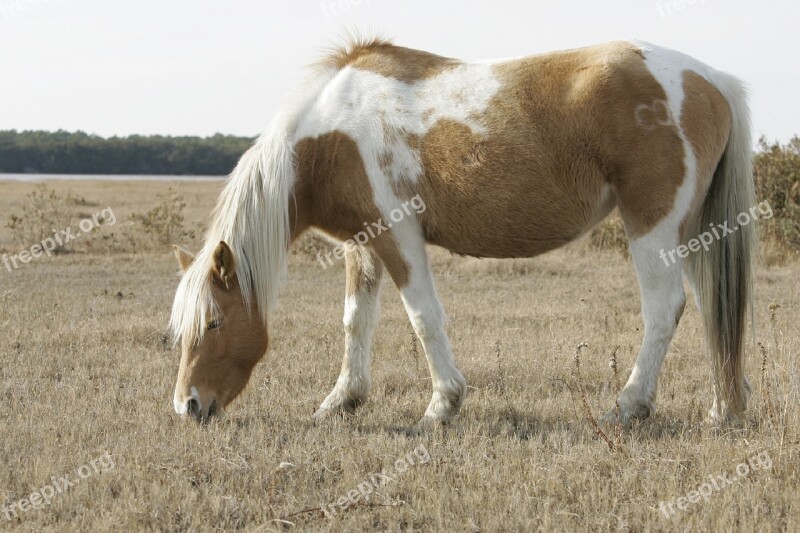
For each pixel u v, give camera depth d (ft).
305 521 14.88
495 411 21.70
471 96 20.13
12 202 104.27
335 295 40.42
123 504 15.44
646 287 19.72
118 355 27.61
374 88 20.77
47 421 20.54
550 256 52.49
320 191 21.13
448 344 20.83
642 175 19.33
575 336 29.96
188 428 19.39
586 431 19.45
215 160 332.39
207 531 14.43
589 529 14.42
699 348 28.19
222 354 20.13
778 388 21.42
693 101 19.43
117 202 109.40
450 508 15.37
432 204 20.40
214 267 19.72
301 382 25.08
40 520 14.83
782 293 38.63
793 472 16.21
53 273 48.49
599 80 19.35
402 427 20.75
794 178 51.52
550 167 19.76
